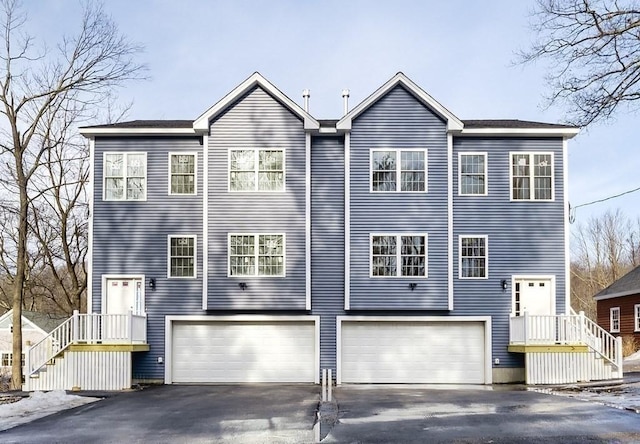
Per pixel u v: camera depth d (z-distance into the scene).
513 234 21.53
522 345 20.25
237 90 21.30
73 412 15.18
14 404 16.08
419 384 20.97
